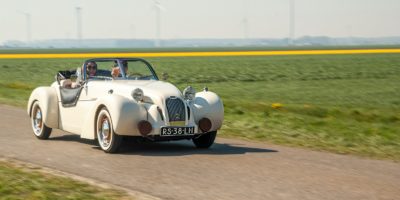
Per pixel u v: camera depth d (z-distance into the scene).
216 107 15.87
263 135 18.53
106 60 17.05
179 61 97.69
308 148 16.19
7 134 18.66
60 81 17.86
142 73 17.14
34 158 14.18
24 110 26.03
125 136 15.26
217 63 89.88
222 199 9.99
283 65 83.31
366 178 11.87
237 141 17.55
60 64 85.75
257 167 12.97
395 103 33.53
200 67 77.69
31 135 18.55
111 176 11.95
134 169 12.75
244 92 40.44
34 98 18.05
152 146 16.53
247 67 77.88
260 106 27.72
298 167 13.00
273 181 11.45
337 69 73.56
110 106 14.90
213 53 146.75
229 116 23.11
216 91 41.06
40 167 12.84
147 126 14.77
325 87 46.06
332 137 17.95
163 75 17.14
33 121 18.20
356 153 15.47
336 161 13.92
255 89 43.44
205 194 10.35
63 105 17.41
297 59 104.88
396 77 59.66
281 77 58.91
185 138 15.54
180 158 14.27
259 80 54.66
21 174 11.78
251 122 21.25
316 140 17.53
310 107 26.86
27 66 79.69
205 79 55.25
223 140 17.77
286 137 18.08
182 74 62.34
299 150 15.66
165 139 15.23
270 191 10.59
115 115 14.73
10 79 53.62
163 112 15.07
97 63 17.02
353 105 32.06
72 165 13.25
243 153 15.08
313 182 11.38
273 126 20.23
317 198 10.10
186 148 16.14
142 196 10.09
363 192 10.58
